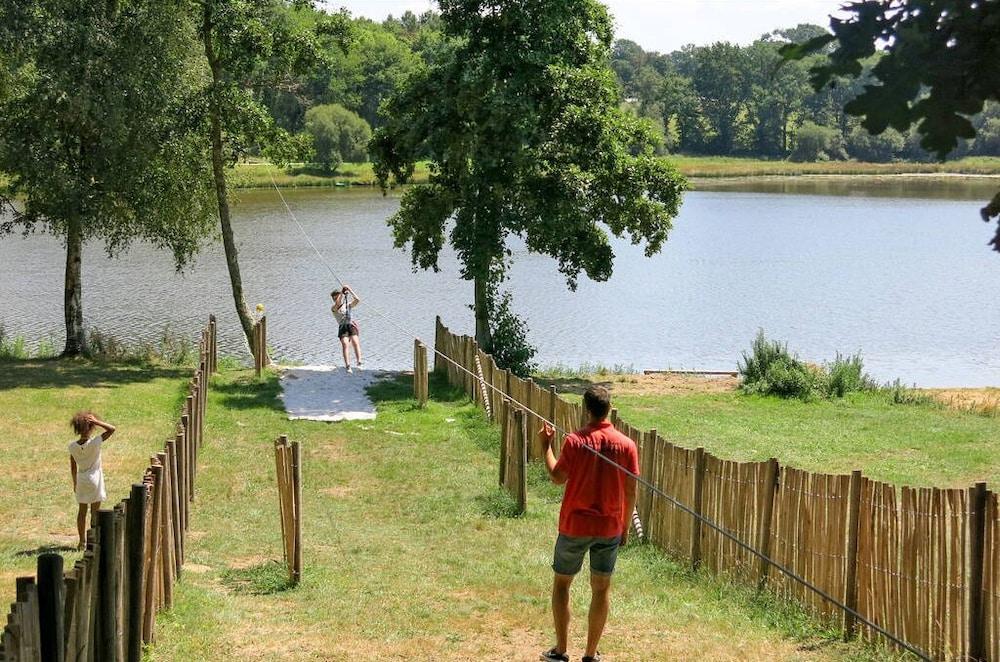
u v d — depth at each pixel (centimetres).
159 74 2948
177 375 3033
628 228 3238
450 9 3083
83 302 4788
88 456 1423
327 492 1908
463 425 2470
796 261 6744
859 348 4144
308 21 3278
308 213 8881
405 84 3209
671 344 4194
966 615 969
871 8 333
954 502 980
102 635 796
